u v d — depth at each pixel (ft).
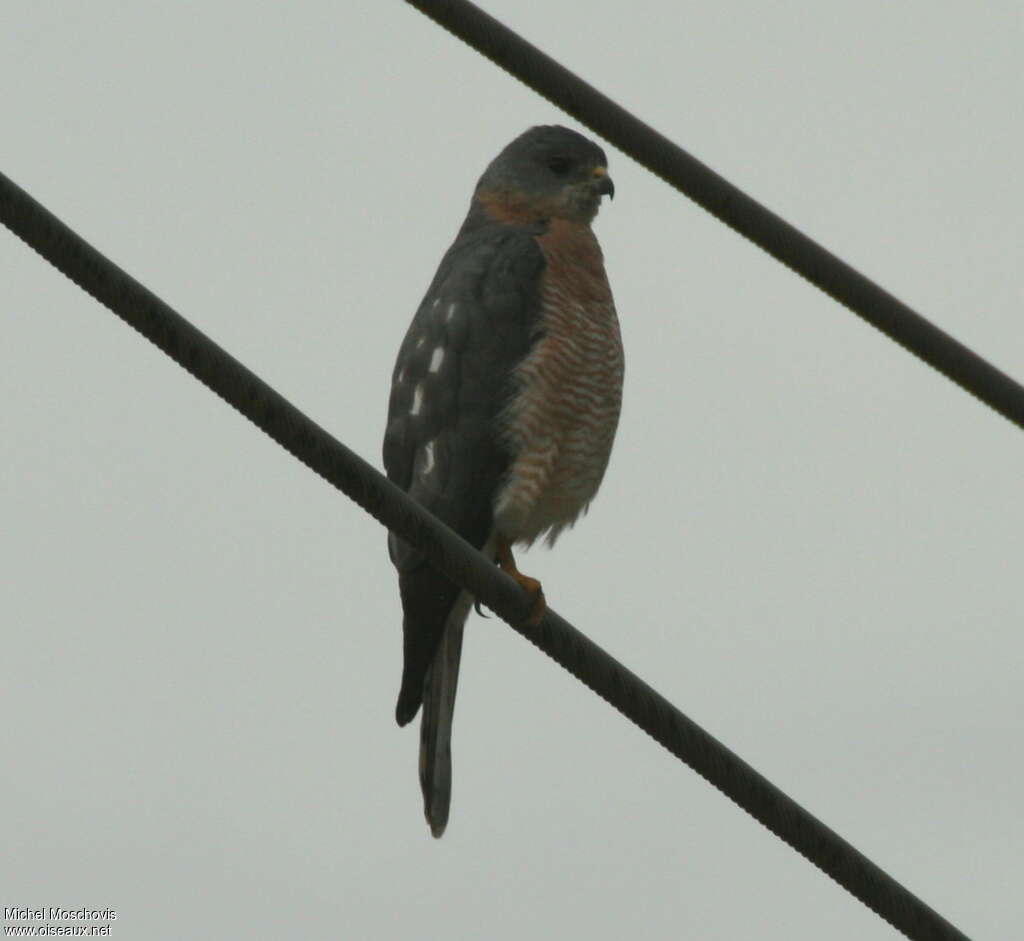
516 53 27.48
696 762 28.68
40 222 23.06
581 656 28.76
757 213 29.07
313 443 25.72
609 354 41.45
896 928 29.04
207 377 24.73
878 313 30.14
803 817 28.60
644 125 28.25
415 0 26.96
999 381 30.96
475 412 39.96
